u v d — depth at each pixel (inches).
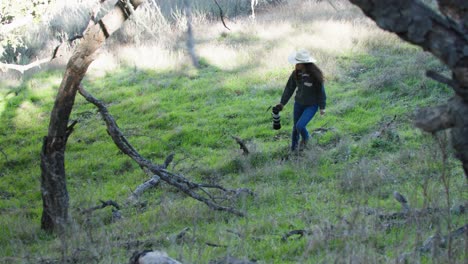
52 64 679.7
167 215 314.5
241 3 764.0
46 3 416.2
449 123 141.4
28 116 576.7
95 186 421.4
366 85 518.6
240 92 558.3
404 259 195.6
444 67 516.7
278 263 221.1
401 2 137.7
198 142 477.4
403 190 302.2
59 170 325.1
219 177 401.4
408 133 416.5
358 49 603.5
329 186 339.3
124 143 343.6
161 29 692.7
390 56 584.1
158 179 394.9
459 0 137.6
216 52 629.3
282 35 651.5
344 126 455.5
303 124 401.1
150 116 533.0
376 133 424.5
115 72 641.6
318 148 409.4
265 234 262.8
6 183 459.2
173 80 599.8
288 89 406.6
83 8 697.6
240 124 494.6
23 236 327.0
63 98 314.3
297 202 319.3
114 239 274.4
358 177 320.5
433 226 231.1
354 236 207.9
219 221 300.0
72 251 248.2
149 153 466.3
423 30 137.4
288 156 411.2
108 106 564.7
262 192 339.3
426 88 494.0
